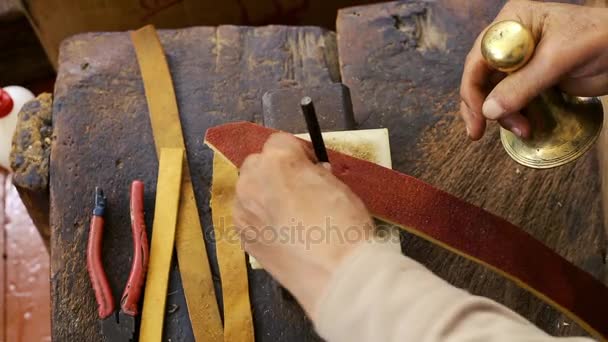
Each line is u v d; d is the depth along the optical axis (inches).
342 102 39.2
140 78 42.5
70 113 41.3
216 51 43.4
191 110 41.3
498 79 32.2
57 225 38.3
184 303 36.2
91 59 43.2
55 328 35.7
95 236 37.1
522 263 32.6
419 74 41.9
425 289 20.6
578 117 31.9
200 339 34.9
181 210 38.0
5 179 60.5
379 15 44.2
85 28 59.9
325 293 21.3
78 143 40.4
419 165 39.1
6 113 50.9
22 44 64.4
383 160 36.4
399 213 32.2
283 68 42.7
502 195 38.2
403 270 21.2
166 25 62.2
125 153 40.1
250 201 24.9
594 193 37.9
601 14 28.9
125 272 37.0
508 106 29.3
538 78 28.8
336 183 25.0
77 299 36.4
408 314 20.1
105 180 39.4
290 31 44.4
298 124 38.5
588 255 36.6
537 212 37.7
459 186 38.5
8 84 68.7
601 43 28.2
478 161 39.0
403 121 40.4
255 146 33.1
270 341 35.1
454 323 19.9
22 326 56.1
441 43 43.0
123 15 59.5
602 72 29.8
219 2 61.2
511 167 38.8
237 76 42.4
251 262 35.4
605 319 33.6
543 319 35.3
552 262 33.1
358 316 20.5
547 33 29.3
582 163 38.6
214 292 36.2
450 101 40.9
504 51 28.2
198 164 39.6
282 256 23.5
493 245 32.5
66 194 39.1
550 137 32.3
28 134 41.3
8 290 57.2
